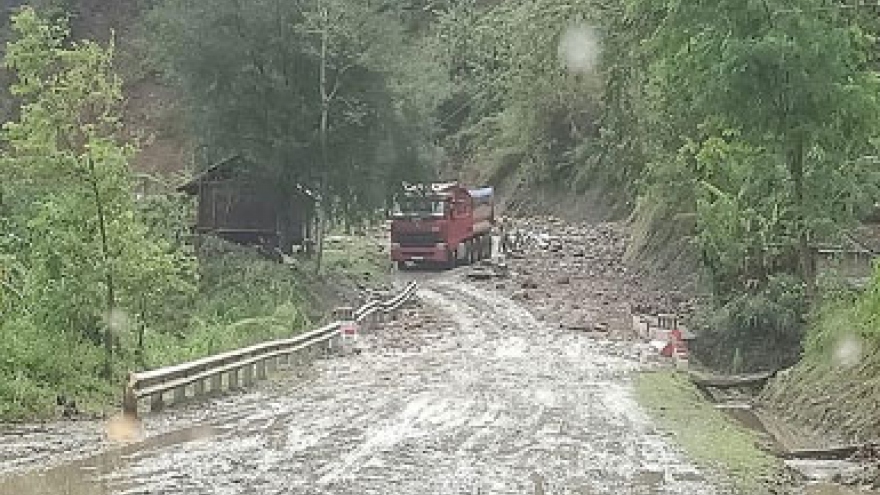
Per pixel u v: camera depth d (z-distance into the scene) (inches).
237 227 1854.1
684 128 1347.2
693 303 1496.1
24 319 821.9
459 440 667.4
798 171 869.2
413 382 944.9
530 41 2792.8
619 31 1664.6
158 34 1910.7
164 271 880.9
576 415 778.2
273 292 1503.4
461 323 1416.1
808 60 768.9
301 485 529.0
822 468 611.2
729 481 567.8
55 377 780.6
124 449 610.9
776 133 805.2
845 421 749.9
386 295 1600.6
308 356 1107.3
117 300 871.1
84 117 848.9
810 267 960.3
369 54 1803.6
